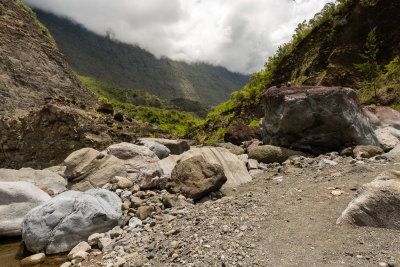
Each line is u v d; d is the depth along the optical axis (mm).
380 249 3496
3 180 8586
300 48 28578
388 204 4027
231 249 4031
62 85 48000
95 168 8750
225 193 7484
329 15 26031
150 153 10047
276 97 10609
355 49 22250
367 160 7828
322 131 9789
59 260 5199
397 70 18547
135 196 7488
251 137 15742
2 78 39031
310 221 4512
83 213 5883
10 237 6398
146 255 4438
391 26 20953
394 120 11164
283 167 8703
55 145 20516
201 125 37625
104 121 24078
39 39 52062
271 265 3498
